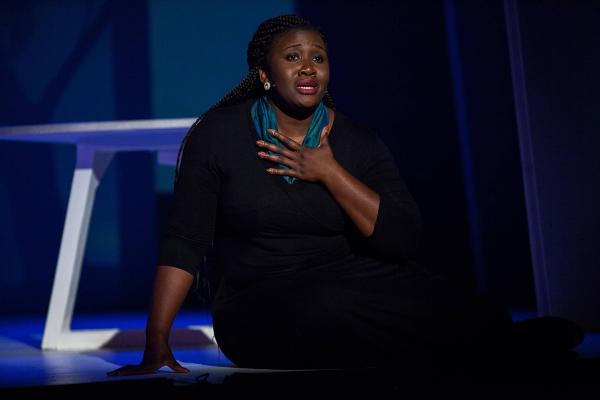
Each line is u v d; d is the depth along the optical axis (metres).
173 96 27.03
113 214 26.72
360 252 10.40
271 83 10.23
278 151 9.80
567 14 14.24
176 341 13.95
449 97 26.17
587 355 10.04
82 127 13.33
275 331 9.75
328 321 9.61
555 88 14.23
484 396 8.82
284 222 9.92
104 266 26.66
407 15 26.33
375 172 10.41
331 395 8.75
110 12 26.98
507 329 10.02
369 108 26.42
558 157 14.20
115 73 26.98
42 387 8.13
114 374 9.17
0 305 26.61
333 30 26.52
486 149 25.14
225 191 10.07
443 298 9.90
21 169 26.81
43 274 26.81
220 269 10.60
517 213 24.73
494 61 24.64
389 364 9.71
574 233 14.16
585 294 14.09
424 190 26.17
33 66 26.95
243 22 27.03
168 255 9.88
